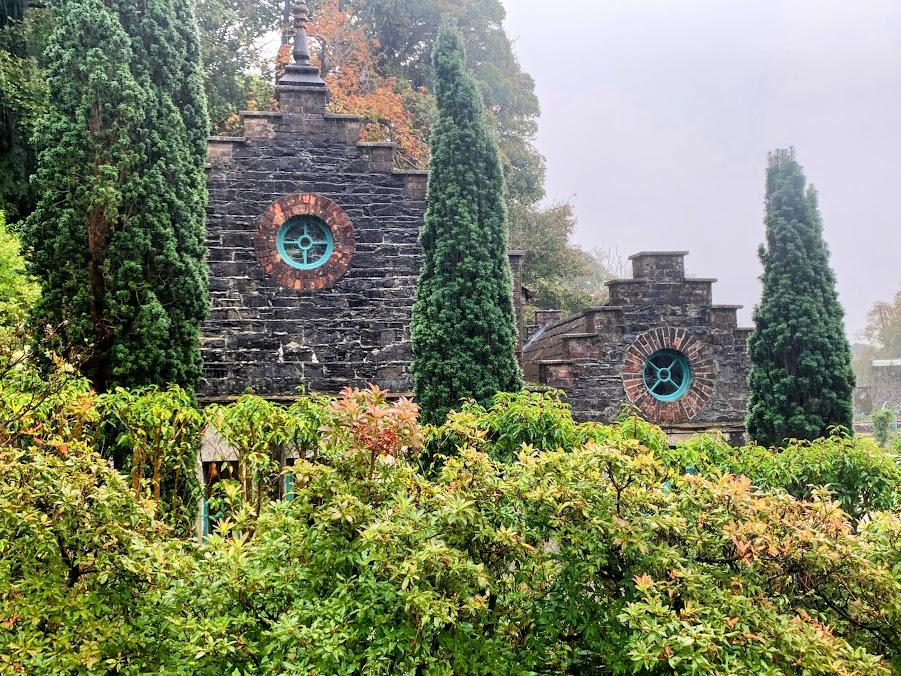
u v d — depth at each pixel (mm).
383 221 10477
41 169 7906
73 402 6273
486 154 9156
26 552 3852
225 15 21406
